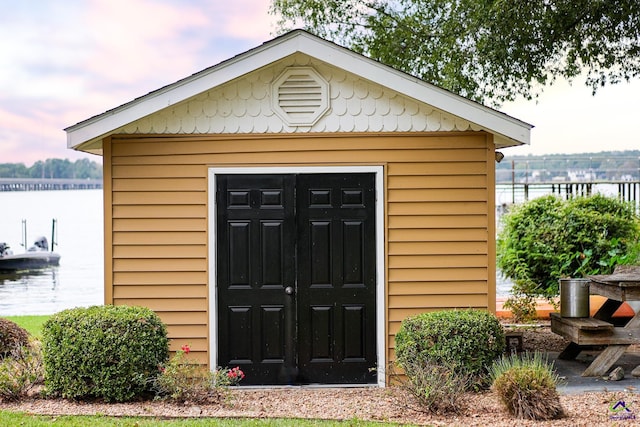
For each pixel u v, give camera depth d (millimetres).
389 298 8273
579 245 13867
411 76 7867
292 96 8227
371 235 8281
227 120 8234
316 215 8273
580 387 7574
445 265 8281
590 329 7918
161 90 7840
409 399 7031
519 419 6379
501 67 15766
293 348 8273
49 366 7312
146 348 7316
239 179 8266
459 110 7902
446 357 7402
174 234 8266
